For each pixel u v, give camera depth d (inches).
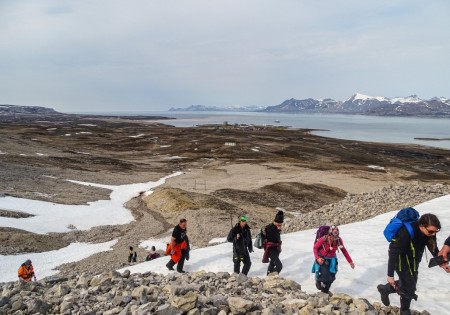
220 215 1621.6
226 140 5167.3
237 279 402.0
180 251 496.4
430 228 264.2
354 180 2827.3
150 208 1882.4
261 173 3026.6
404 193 1015.0
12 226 1368.1
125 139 5339.6
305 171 3152.1
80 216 1648.6
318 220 892.0
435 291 387.2
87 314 280.4
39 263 1104.8
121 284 359.9
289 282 389.7
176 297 290.8
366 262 483.5
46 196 1894.7
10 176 2187.5
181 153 4178.2
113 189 2324.1
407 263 278.7
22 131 5876.0
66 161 3125.0
